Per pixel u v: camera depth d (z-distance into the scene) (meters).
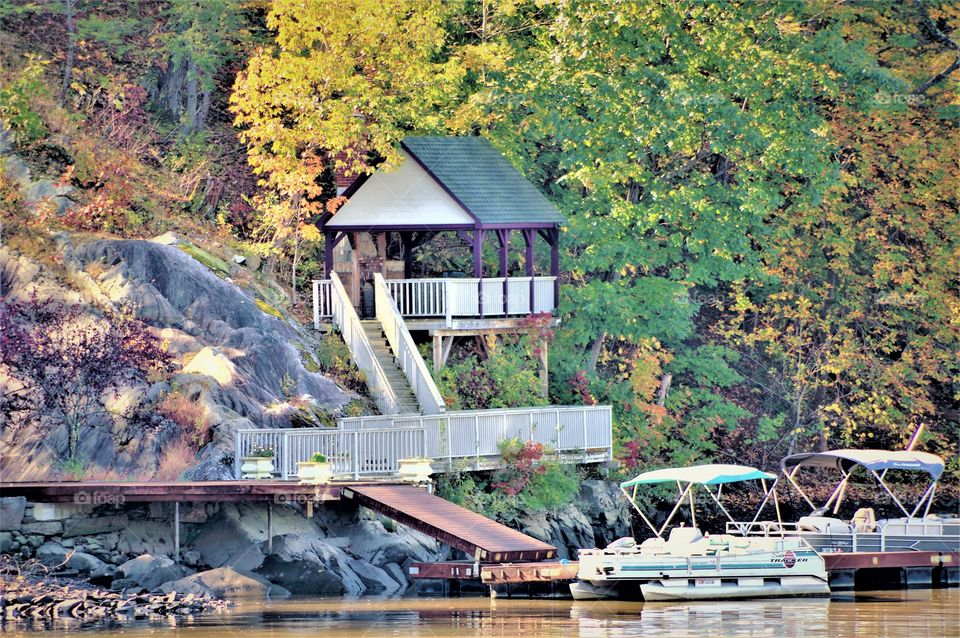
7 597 66.81
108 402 85.88
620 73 119.44
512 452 91.31
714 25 120.69
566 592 75.31
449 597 74.12
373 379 97.38
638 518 104.69
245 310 97.12
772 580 76.12
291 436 81.44
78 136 112.06
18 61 116.19
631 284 126.69
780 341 131.88
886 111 132.25
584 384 111.56
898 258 130.50
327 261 107.25
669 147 119.94
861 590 79.56
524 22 128.12
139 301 94.12
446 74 115.25
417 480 83.62
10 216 98.81
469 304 104.50
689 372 129.25
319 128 107.19
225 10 124.50
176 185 114.56
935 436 129.00
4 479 81.62
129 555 74.62
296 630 60.81
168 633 59.84
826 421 129.75
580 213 119.62
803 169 123.44
